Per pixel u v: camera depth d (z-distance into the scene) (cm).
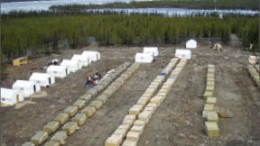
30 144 2072
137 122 2342
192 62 4266
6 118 2505
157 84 3228
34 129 2322
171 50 5128
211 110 2572
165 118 2492
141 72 3772
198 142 2145
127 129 2262
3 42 4497
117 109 2675
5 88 3034
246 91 3119
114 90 3070
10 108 2708
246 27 5703
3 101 2791
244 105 2764
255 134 2255
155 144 2111
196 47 5362
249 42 5341
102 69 3938
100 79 3438
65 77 3606
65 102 2836
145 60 4206
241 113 2600
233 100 2878
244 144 2120
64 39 5538
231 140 2172
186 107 2717
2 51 4250
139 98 2914
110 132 2278
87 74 3722
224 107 2702
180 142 2141
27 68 3978
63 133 2191
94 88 3094
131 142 2083
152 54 4550
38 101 2867
